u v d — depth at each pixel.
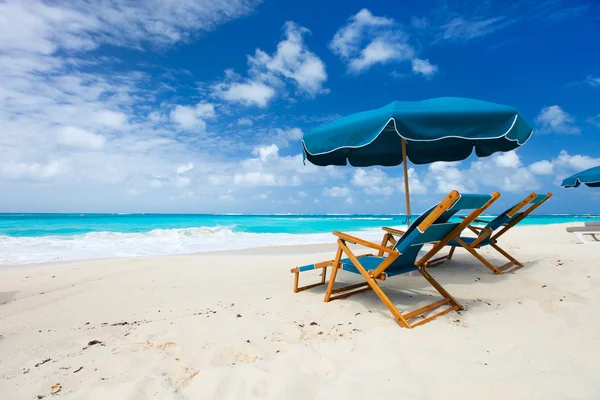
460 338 2.54
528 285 4.15
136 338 2.82
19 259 8.25
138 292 4.56
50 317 3.52
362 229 21.39
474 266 5.50
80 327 3.19
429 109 3.57
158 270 6.14
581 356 2.14
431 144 6.33
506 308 3.33
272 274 5.66
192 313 3.58
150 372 2.16
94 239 13.12
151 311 3.70
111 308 3.84
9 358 2.49
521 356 2.19
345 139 3.84
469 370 2.01
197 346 2.61
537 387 1.78
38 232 15.98
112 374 2.18
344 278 5.09
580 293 3.67
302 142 4.65
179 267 6.44
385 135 6.09
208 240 13.58
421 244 3.25
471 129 3.53
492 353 2.26
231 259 7.48
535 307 3.28
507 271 5.04
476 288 4.18
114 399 1.84
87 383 2.07
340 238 3.62
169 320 3.32
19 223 22.16
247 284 4.93
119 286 4.91
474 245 5.05
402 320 2.93
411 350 2.32
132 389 1.92
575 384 1.79
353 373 2.04
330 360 2.24
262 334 2.84
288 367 2.17
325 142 4.11
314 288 4.49
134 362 2.34
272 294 4.27
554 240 10.45
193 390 1.94
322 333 2.85
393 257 3.08
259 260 7.30
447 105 3.81
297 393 1.86
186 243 12.35
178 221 30.64
